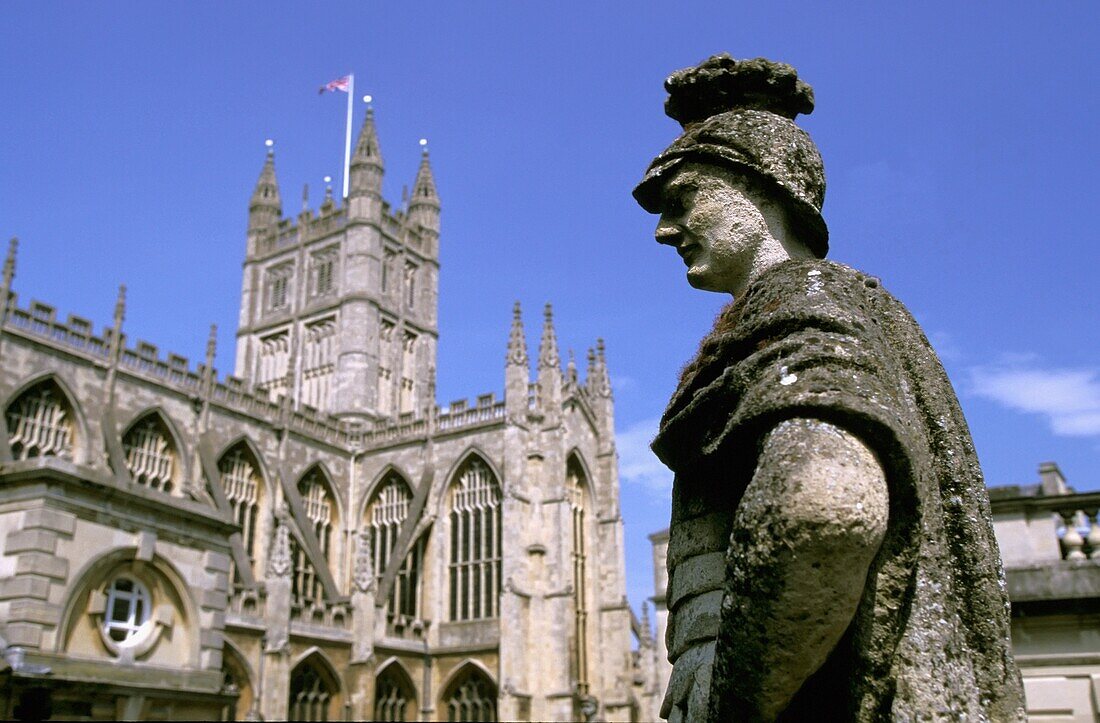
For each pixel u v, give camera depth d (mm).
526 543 78938
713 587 3514
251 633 60344
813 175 3922
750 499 2852
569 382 89125
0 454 59938
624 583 86375
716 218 3928
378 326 112688
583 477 88250
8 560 23219
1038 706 14867
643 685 82812
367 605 71000
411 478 86000
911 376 3643
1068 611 15023
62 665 22844
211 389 77562
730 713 2941
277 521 78688
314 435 86125
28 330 65438
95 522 24406
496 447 82812
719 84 4227
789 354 3166
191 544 26828
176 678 25562
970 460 3586
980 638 3367
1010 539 16078
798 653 2779
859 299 3422
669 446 3654
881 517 2754
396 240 119562
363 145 119312
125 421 70125
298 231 120812
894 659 2986
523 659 75062
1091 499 15703
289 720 64438
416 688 76188
